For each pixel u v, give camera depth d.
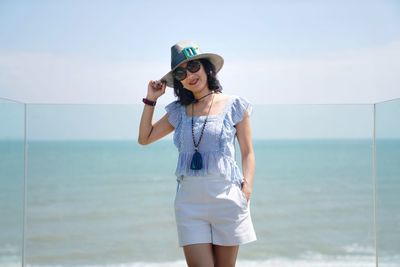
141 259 5.59
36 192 5.14
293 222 6.04
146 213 5.54
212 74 3.47
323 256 5.95
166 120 3.62
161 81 3.58
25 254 5.14
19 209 4.89
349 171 5.66
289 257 6.02
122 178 5.43
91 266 5.46
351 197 5.68
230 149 3.31
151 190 5.50
